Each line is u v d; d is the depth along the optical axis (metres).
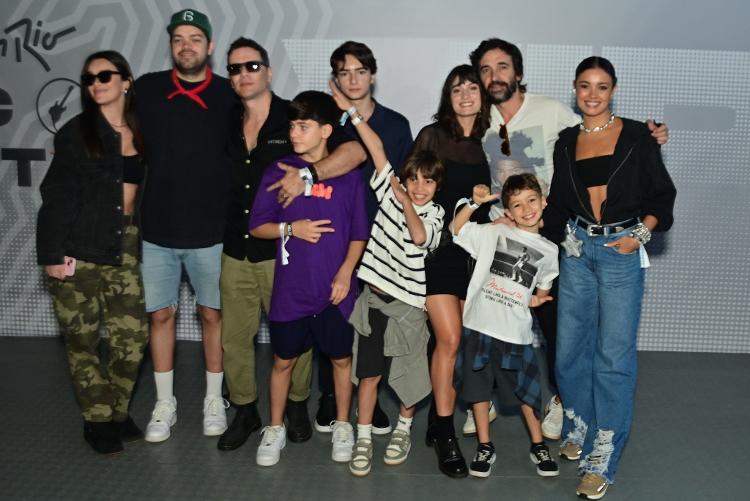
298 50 4.59
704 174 4.64
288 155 3.12
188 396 3.95
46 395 3.93
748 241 4.71
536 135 3.25
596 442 2.95
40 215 3.03
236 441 3.30
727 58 4.54
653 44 4.54
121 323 3.22
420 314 3.11
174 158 3.28
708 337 4.80
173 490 2.93
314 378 4.36
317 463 3.19
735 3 4.50
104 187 3.08
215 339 3.46
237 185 3.21
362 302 3.14
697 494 2.96
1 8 4.64
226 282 3.25
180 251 3.35
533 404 3.08
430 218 2.97
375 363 3.11
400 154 3.46
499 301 3.01
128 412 3.51
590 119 2.92
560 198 3.01
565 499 2.91
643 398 4.01
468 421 3.48
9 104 4.72
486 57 3.19
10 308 4.92
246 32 4.58
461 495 2.92
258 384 4.17
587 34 4.54
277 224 3.04
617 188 2.83
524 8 4.52
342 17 4.55
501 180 3.30
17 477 3.01
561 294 3.04
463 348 3.13
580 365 3.11
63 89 4.69
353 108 3.02
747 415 3.80
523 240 3.01
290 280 3.04
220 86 3.37
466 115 3.09
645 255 2.93
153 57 4.61
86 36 4.63
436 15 4.54
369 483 3.01
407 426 3.24
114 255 3.10
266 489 2.95
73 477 3.02
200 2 4.56
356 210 3.10
